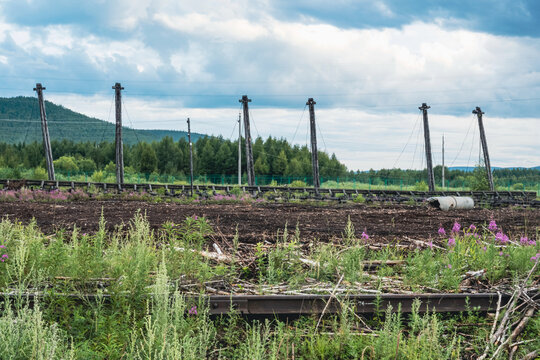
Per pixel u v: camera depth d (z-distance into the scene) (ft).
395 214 67.67
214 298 21.21
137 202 79.25
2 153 394.11
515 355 19.13
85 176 176.96
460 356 18.85
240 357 17.17
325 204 86.58
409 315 21.24
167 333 16.43
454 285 25.11
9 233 27.58
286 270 28.07
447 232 46.60
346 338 18.78
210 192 92.99
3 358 14.28
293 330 20.15
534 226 55.31
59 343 15.97
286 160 342.64
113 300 19.08
